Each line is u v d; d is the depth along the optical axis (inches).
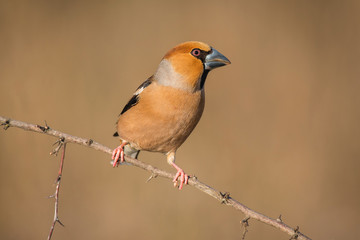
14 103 702.5
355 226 650.8
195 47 423.5
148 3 866.8
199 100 429.7
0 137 653.9
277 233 626.8
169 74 423.2
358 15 848.9
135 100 435.8
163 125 424.8
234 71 791.7
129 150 478.9
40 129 365.1
